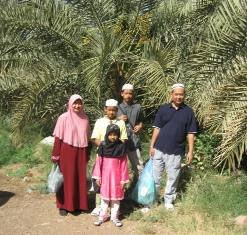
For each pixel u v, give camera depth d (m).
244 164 8.45
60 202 7.03
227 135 6.91
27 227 6.61
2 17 10.04
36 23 10.10
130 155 7.61
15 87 10.45
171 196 7.05
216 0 9.12
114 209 6.67
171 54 9.32
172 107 6.96
